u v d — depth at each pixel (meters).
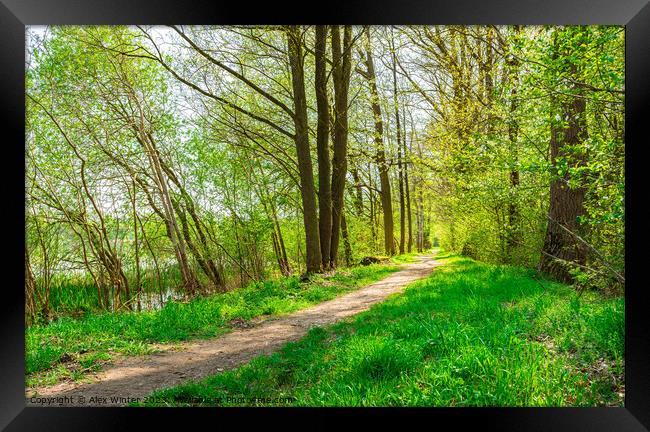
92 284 13.15
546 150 8.54
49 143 11.95
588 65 5.52
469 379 4.16
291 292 11.91
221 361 6.27
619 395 3.89
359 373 4.55
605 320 4.82
